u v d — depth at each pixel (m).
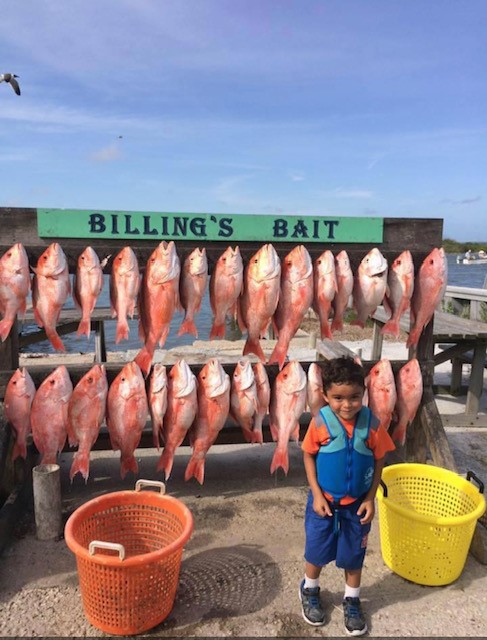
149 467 4.38
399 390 3.80
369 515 2.50
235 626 2.51
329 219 3.83
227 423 4.19
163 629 2.49
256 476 4.22
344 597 2.61
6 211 3.54
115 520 2.89
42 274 3.42
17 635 2.45
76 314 7.58
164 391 3.47
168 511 2.86
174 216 3.68
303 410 3.62
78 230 3.61
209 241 3.74
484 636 2.46
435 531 2.73
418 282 3.81
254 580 2.86
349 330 11.42
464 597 2.75
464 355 6.56
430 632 2.48
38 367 3.83
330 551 2.54
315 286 3.69
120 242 3.67
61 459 4.54
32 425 3.46
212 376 3.52
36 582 2.82
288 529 3.39
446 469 3.49
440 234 3.95
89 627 2.50
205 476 4.21
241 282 3.62
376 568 3.00
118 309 3.52
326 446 2.54
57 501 3.22
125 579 2.34
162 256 3.48
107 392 3.54
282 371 3.63
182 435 3.53
